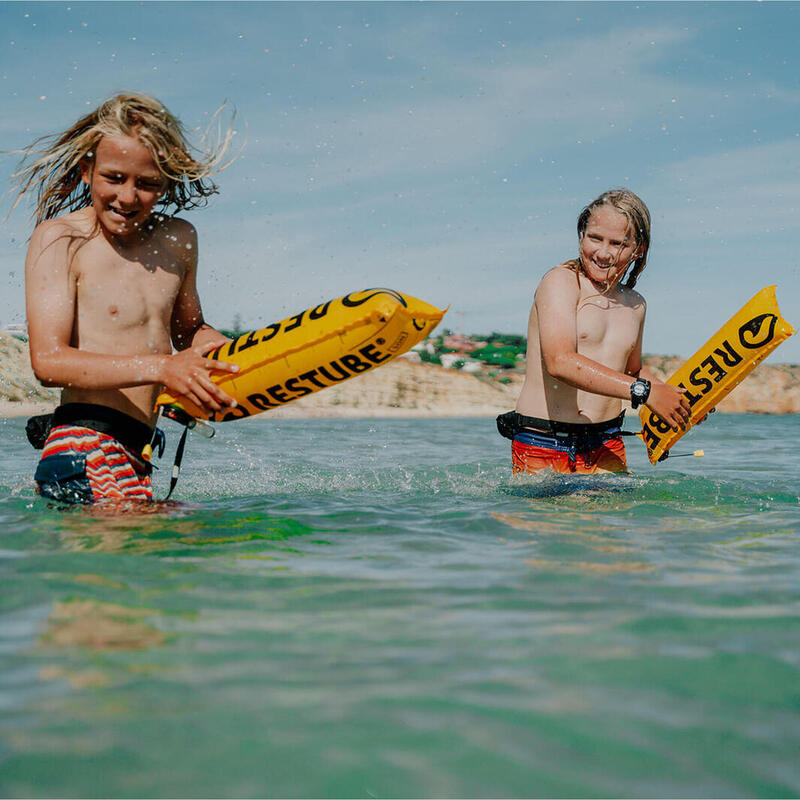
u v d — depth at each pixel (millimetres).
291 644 1411
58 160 2967
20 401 12477
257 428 10055
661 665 1330
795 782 984
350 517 2674
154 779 967
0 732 1080
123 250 3045
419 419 17109
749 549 2242
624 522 2643
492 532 2463
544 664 1327
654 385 3439
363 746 1046
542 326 3617
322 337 2867
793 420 13852
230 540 2271
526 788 958
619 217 3613
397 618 1568
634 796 947
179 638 1438
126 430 2973
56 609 1594
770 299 3627
